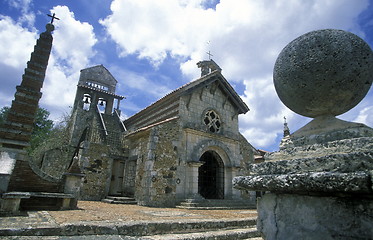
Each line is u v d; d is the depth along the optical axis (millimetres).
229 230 6031
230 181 15047
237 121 17297
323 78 2547
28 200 7578
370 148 2072
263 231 2576
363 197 1854
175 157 13211
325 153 2342
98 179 14039
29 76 8344
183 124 14195
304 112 2885
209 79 15781
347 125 2531
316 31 2787
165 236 4883
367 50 2572
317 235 2043
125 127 20969
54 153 17109
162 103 16297
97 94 27672
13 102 7910
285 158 2658
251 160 17281
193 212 9367
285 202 2365
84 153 13945
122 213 7641
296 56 2748
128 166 15148
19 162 7672
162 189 12242
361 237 1800
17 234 4195
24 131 7844
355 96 2559
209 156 16078
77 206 9164
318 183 1964
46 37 9031
